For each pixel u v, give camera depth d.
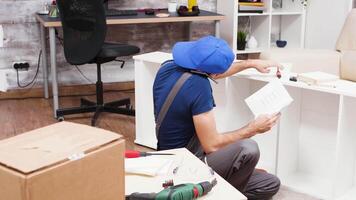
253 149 1.99
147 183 1.43
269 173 2.41
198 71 1.87
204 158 1.98
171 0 4.60
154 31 4.69
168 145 1.99
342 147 2.29
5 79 4.26
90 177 1.04
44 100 4.28
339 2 4.64
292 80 2.34
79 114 3.84
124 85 4.64
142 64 3.08
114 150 1.08
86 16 3.38
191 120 1.92
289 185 2.53
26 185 0.91
